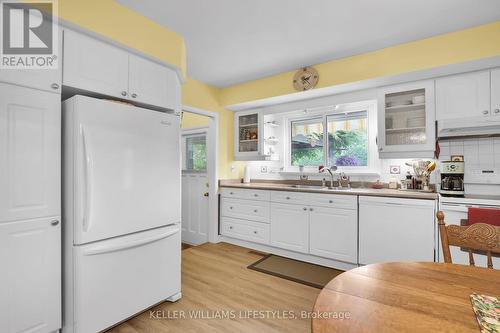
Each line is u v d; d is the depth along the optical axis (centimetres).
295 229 316
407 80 275
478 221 198
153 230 202
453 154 273
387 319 68
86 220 160
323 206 295
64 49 162
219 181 397
